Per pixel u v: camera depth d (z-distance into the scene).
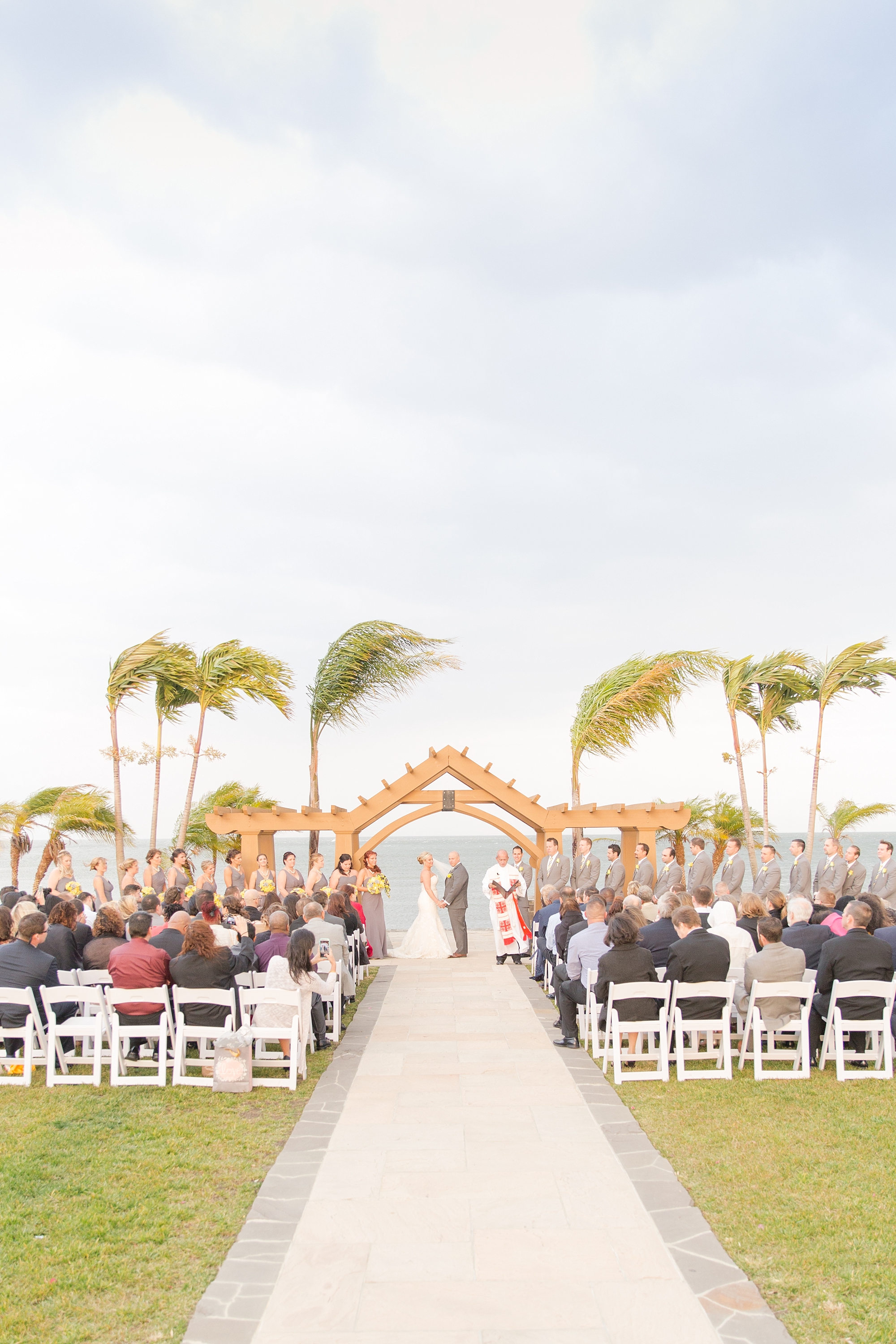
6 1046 8.50
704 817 24.58
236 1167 6.08
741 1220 5.20
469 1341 4.07
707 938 8.29
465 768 18.03
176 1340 4.11
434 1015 11.18
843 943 8.10
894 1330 4.11
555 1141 6.53
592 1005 9.12
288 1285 4.55
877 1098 7.36
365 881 16.89
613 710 19.22
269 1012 8.21
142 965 8.16
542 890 14.27
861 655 19.44
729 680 21.02
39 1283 4.60
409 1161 6.15
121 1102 7.53
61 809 22.44
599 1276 4.62
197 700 20.48
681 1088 7.77
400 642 20.33
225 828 17.84
